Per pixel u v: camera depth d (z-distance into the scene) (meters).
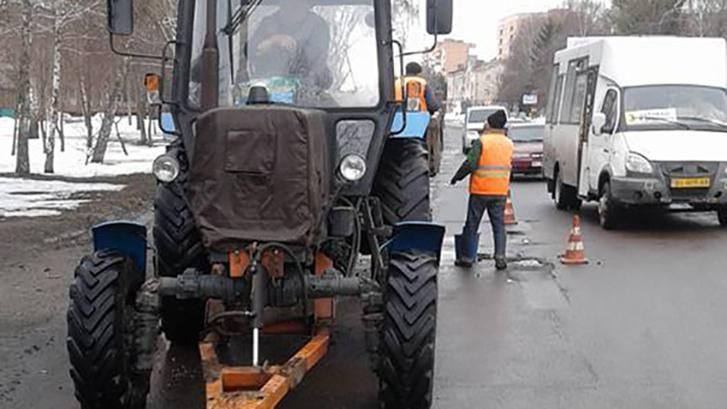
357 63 6.83
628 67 16.39
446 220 17.66
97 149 30.61
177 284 5.89
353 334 8.46
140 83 44.50
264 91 6.30
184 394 6.82
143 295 5.91
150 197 19.70
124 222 6.15
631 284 11.02
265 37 6.76
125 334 5.86
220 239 5.48
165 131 7.48
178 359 7.63
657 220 17.23
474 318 9.30
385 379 5.89
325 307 6.26
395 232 6.25
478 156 11.91
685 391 6.92
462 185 24.64
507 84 101.75
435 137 23.88
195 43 6.84
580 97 18.02
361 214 6.85
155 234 7.23
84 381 5.74
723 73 16.50
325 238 5.99
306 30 6.81
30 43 23.75
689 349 8.10
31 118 29.67
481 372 7.45
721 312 9.52
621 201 15.37
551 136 20.12
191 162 5.63
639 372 7.42
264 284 5.63
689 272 11.79
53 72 26.08
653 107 15.89
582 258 12.52
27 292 10.10
